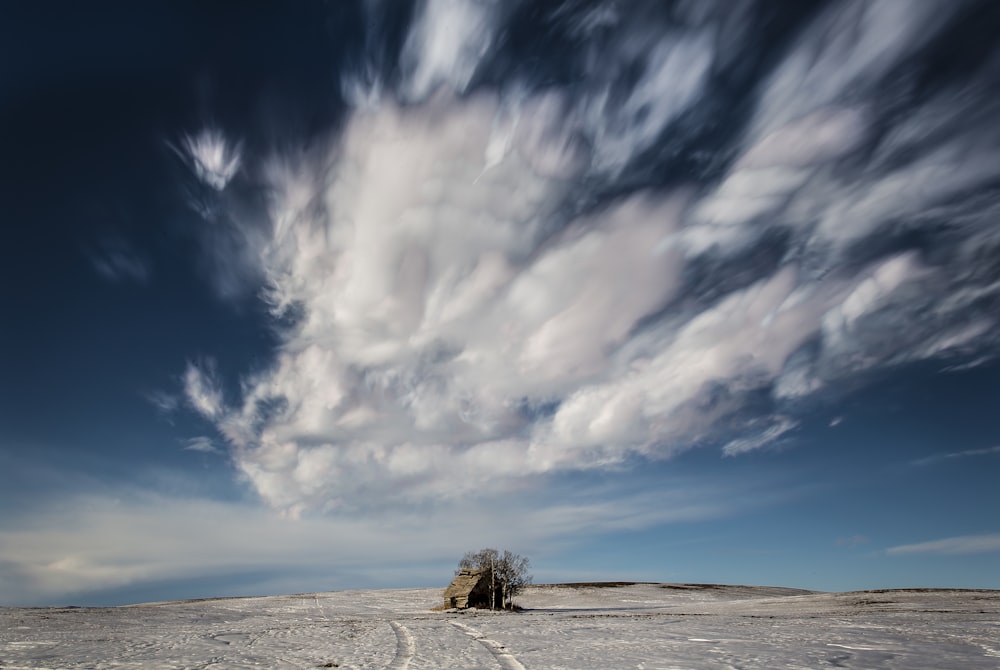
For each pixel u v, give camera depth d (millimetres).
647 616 52250
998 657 21438
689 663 21078
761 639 28594
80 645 30188
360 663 22891
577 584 124250
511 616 55594
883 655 22172
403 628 39844
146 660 24453
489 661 22828
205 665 22781
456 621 47906
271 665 22625
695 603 80812
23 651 28047
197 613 61406
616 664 21219
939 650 23375
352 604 81750
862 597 67938
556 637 31750
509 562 74812
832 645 25516
